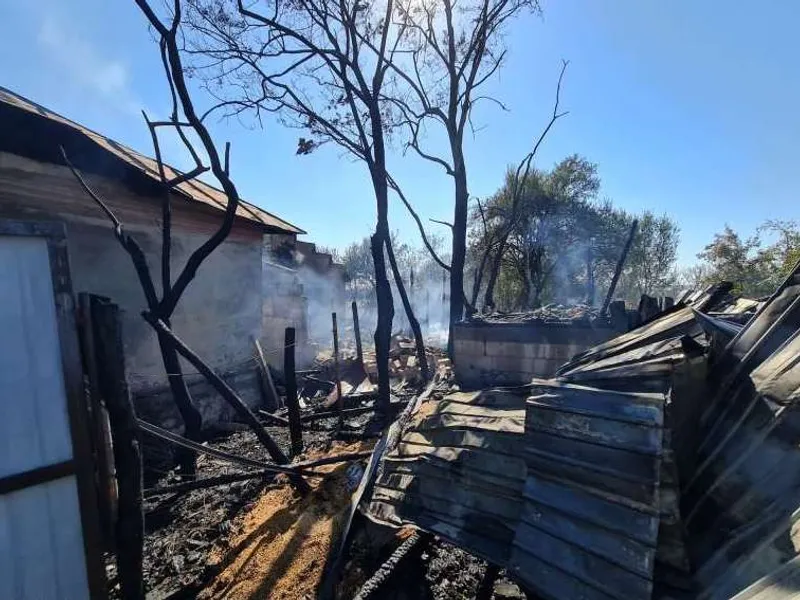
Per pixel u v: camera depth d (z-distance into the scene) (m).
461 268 11.00
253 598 3.59
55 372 2.50
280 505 4.91
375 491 3.62
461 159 11.38
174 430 7.21
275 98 9.11
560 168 21.48
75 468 2.57
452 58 11.38
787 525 1.81
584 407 2.46
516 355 5.73
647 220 24.94
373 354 11.90
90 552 2.63
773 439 2.12
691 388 2.54
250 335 9.64
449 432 3.58
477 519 2.88
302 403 9.41
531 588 2.23
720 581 1.88
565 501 2.33
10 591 2.36
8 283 2.34
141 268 5.32
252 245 9.71
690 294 4.92
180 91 5.42
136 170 6.52
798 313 2.47
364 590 3.12
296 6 8.55
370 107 8.28
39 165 5.66
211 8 7.63
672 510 2.03
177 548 4.35
